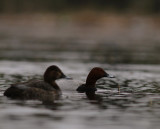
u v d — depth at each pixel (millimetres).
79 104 11758
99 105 11648
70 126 9273
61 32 47625
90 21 53781
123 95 13391
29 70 19688
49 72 13891
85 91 14117
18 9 59281
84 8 58188
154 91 14266
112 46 33094
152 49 30891
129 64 22375
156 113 10688
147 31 48219
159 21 52750
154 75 18484
